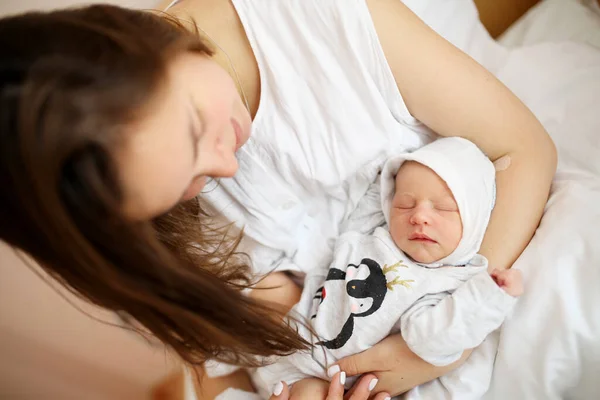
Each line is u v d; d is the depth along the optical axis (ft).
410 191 2.34
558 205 2.37
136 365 4.09
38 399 3.95
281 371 2.56
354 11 2.22
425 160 2.29
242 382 2.85
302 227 2.74
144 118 1.46
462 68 2.32
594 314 2.11
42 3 2.71
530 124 2.40
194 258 2.27
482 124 2.37
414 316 2.23
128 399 4.24
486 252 2.34
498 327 2.31
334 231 2.70
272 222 2.61
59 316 3.71
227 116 1.76
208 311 1.83
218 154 1.73
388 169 2.47
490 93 2.35
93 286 1.68
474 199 2.26
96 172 1.45
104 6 1.69
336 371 2.39
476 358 2.34
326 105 2.38
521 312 2.23
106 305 1.81
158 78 1.51
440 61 2.29
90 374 4.02
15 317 3.54
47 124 1.37
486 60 3.03
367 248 2.48
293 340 2.16
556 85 2.75
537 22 3.19
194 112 1.63
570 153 2.60
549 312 2.18
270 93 2.39
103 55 1.44
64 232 1.49
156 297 1.71
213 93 1.70
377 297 2.33
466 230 2.25
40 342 3.74
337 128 2.42
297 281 2.84
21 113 1.38
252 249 2.73
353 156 2.47
